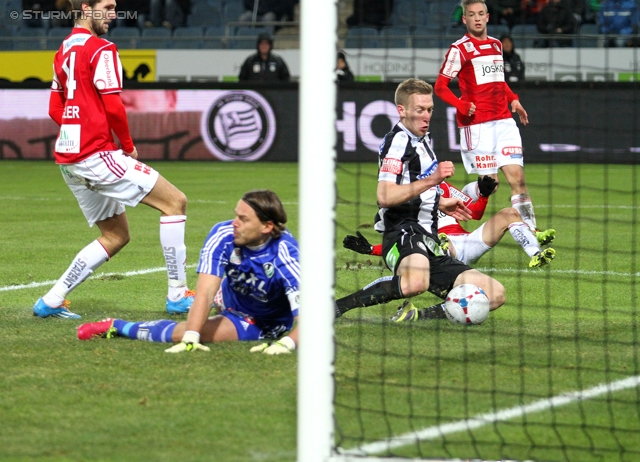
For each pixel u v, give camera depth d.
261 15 42.34
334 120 6.44
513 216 12.62
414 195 9.44
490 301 10.17
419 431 6.80
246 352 8.96
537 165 33.22
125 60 39.81
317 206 6.38
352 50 35.12
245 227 8.77
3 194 26.11
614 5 31.47
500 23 32.72
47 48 40.84
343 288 12.70
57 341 9.45
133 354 8.88
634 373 8.31
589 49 32.91
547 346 9.34
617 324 10.41
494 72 15.76
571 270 14.09
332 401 6.29
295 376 8.15
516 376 8.20
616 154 32.75
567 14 28.36
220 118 35.81
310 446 6.22
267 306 9.43
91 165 10.49
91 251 10.73
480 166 16.02
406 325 10.23
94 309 11.31
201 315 9.02
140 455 6.30
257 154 35.84
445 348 9.20
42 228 19.25
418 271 9.78
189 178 30.23
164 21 42.91
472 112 15.26
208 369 8.35
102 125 10.52
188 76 39.72
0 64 40.31
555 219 20.97
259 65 36.00
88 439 6.60
